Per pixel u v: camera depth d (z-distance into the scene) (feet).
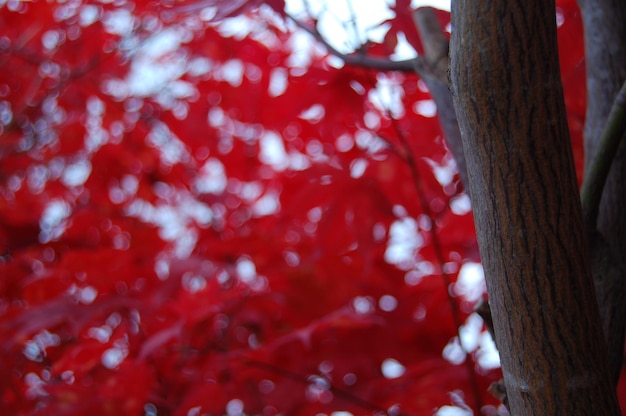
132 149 9.68
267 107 8.67
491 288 4.35
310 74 6.87
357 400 6.87
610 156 4.81
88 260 7.17
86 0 9.56
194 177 9.88
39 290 7.43
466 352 6.40
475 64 4.22
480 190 4.31
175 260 7.25
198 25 9.31
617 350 4.79
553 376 4.26
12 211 9.14
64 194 9.61
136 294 7.30
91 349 6.51
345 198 7.24
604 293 4.81
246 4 5.00
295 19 5.80
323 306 7.54
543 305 4.25
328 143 7.83
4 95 9.97
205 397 6.97
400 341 7.27
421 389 6.68
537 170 4.22
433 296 7.54
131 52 9.98
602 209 5.01
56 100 9.95
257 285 7.79
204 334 7.52
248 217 9.47
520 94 4.20
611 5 5.29
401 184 7.40
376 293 7.68
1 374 7.26
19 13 9.65
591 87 5.31
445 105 5.22
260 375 7.08
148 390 6.77
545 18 4.21
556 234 4.24
